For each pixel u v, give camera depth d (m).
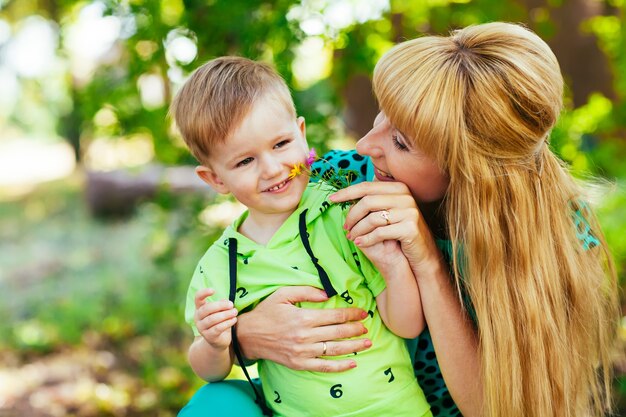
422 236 1.70
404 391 1.73
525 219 1.70
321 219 1.79
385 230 1.65
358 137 4.24
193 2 3.18
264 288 1.77
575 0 4.60
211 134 1.67
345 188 1.71
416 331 1.76
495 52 1.62
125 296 6.02
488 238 1.69
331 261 1.74
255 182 1.68
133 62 3.41
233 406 1.80
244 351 1.79
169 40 3.23
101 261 7.31
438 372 1.96
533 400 1.75
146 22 3.27
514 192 1.69
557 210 1.78
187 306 1.85
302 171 1.71
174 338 5.23
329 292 1.71
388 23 3.48
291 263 1.75
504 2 3.91
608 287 2.03
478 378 1.78
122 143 3.89
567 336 1.83
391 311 1.73
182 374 4.56
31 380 4.71
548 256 1.74
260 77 1.73
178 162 3.64
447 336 1.75
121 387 4.50
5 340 5.37
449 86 1.61
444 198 1.81
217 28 3.19
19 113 21.62
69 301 6.08
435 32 3.96
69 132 13.98
